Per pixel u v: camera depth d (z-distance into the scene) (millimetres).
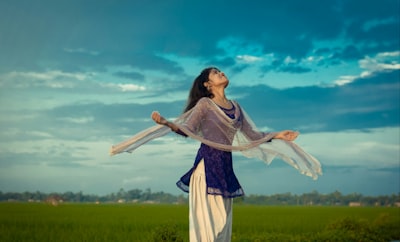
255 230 19719
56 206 57469
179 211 45125
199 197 6176
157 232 11055
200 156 6297
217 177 6199
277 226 22094
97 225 21828
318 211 53406
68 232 17469
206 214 6102
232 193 6316
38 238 15000
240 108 6738
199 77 6621
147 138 6203
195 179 6254
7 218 26875
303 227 21844
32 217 28547
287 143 7074
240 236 15398
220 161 6281
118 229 19172
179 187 6363
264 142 6902
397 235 19688
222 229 6121
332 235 15227
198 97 6602
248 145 6527
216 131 6352
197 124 6309
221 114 6355
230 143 6508
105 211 42688
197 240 6055
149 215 34531
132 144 6137
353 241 15422
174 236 10906
